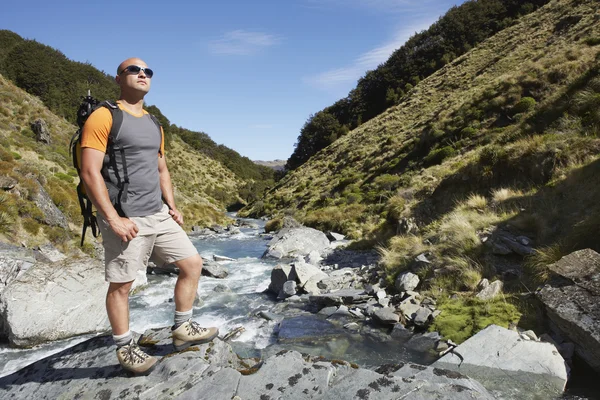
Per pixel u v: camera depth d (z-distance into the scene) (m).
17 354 6.50
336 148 52.69
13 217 13.55
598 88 11.89
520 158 10.85
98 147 2.24
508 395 4.05
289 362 2.68
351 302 7.92
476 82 35.91
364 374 2.49
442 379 2.48
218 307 8.77
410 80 72.06
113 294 2.49
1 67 66.25
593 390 4.10
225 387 2.46
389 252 10.14
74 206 17.94
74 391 2.51
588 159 8.73
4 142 25.55
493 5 72.50
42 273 7.48
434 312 6.46
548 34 35.56
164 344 3.06
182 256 2.67
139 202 2.42
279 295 9.25
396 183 24.20
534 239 7.38
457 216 9.62
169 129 115.94
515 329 5.44
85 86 75.75
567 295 4.99
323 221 23.61
